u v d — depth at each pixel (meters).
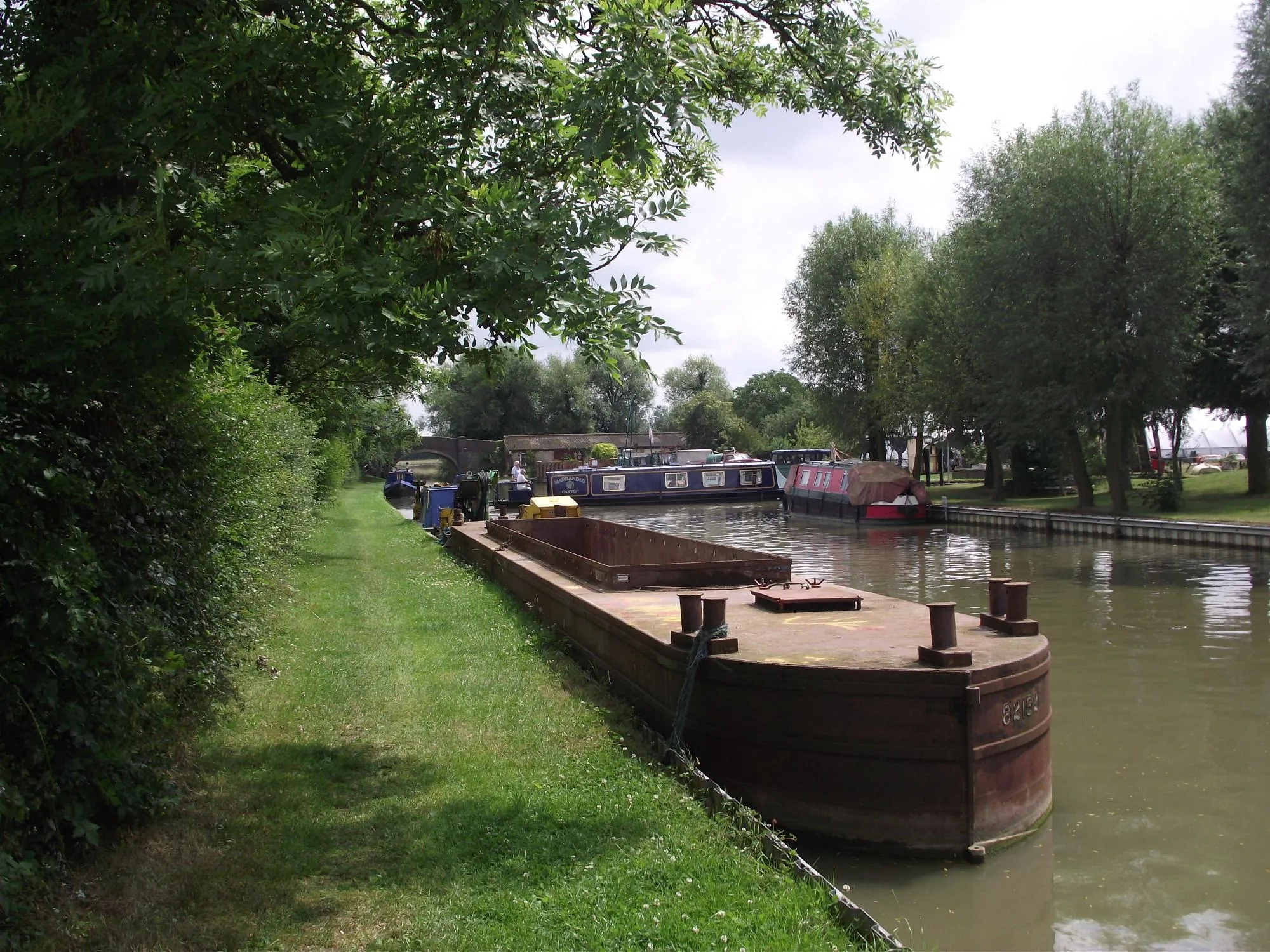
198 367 5.66
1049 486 44.16
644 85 5.20
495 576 16.73
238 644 7.48
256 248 4.83
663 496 57.59
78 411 4.77
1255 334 27.08
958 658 6.02
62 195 4.96
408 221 5.59
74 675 4.20
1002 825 6.07
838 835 6.06
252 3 5.84
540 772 6.31
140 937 3.94
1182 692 10.85
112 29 5.28
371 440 33.00
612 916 4.30
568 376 90.56
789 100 8.97
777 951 3.99
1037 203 30.31
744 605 9.00
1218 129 27.98
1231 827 6.86
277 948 3.98
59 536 4.22
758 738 6.32
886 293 45.44
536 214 5.25
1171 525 27.38
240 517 7.73
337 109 5.41
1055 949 5.17
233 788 5.82
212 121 5.26
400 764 6.46
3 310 4.20
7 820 3.88
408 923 4.21
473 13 5.30
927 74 8.35
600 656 9.32
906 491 39.09
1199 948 5.16
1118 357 29.89
